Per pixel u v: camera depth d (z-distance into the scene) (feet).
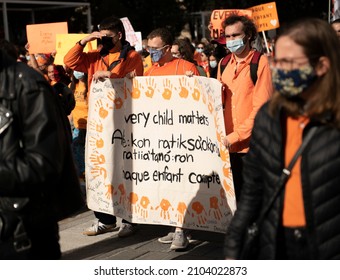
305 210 7.51
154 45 17.22
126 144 17.08
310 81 7.48
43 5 59.93
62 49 21.90
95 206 17.90
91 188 17.90
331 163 7.39
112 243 17.42
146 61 30.22
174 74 17.19
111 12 70.85
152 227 18.99
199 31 85.61
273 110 7.83
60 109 8.63
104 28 18.20
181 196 16.24
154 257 15.92
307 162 7.51
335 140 7.43
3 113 7.93
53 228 8.73
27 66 8.28
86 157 17.89
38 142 7.84
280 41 7.59
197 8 85.51
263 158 7.97
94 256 16.15
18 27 59.72
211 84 15.17
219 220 15.60
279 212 7.77
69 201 8.78
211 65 32.68
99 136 17.53
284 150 7.79
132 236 18.07
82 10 71.05
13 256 8.17
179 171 16.21
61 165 8.09
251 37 15.15
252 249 8.13
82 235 18.38
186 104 15.85
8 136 7.92
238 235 8.29
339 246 7.46
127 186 17.19
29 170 7.73
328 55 7.47
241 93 15.23
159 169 16.56
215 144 15.37
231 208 15.26
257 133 8.10
